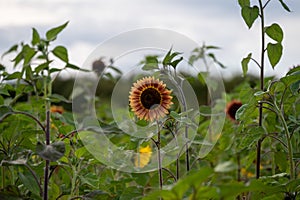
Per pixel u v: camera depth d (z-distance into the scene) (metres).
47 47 2.82
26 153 2.20
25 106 3.02
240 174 3.45
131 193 2.45
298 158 2.49
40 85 2.99
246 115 2.39
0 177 2.65
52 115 3.02
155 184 2.64
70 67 2.84
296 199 2.27
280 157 2.62
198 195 1.67
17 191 2.06
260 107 2.51
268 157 3.31
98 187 2.44
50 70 2.87
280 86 2.37
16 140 2.43
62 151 2.00
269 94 2.34
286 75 2.35
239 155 3.25
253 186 1.68
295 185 2.17
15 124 2.37
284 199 2.21
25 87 2.95
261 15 2.45
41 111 2.95
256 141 2.52
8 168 2.51
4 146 2.37
